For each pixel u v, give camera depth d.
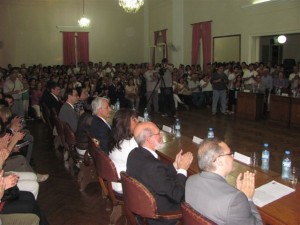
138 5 8.59
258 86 8.16
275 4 8.36
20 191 2.63
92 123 3.47
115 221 2.81
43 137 6.21
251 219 1.52
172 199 2.05
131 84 8.89
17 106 7.42
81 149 3.82
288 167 2.38
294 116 6.70
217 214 1.53
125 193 2.06
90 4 13.37
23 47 12.63
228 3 9.95
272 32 8.55
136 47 14.40
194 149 3.10
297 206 1.83
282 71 8.31
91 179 3.85
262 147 5.32
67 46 13.24
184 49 12.23
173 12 12.20
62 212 3.15
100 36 13.73
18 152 3.75
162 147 3.19
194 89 9.54
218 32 10.46
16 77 7.66
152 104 9.17
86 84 7.48
